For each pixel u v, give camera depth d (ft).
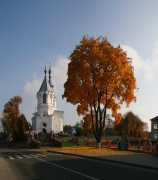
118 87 127.65
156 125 293.84
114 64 122.52
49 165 72.08
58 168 65.41
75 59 126.93
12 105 280.51
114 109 132.05
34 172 59.00
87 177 51.42
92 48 124.36
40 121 347.15
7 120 277.23
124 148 128.06
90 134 285.02
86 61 124.88
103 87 126.41
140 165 69.56
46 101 351.05
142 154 105.70
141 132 349.20
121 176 53.11
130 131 347.36
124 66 125.29
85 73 123.34
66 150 131.85
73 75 126.52
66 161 83.05
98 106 133.18
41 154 115.85
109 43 127.95
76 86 125.80
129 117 350.02
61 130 357.61
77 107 130.21
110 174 55.62
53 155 109.19
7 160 88.02
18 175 54.95
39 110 351.05
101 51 124.36
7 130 276.62
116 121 134.72
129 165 73.15
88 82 125.18
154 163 73.05
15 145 214.48
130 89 126.62
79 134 286.25
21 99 283.38
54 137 212.23
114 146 157.17
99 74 123.54
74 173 56.80
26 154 117.08
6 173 57.62
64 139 212.43
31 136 220.02
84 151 120.67
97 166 69.72
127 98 127.03
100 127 135.85
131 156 96.07
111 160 81.92
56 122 355.15
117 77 125.08
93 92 125.49
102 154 105.60
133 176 53.31
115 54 125.29
